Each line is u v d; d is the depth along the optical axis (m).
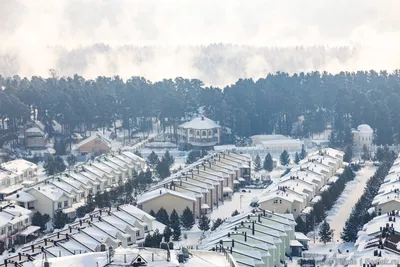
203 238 178.38
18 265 104.81
